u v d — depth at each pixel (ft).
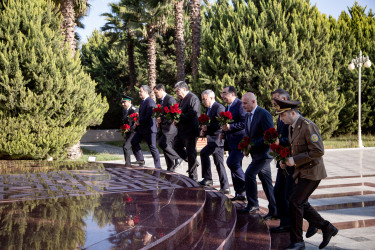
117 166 23.63
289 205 13.88
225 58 54.08
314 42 56.08
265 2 55.62
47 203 12.23
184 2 67.62
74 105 41.42
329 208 19.47
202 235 10.88
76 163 25.66
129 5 73.26
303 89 53.78
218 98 51.29
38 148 38.99
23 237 8.54
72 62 40.88
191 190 14.87
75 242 8.26
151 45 78.07
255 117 16.42
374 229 15.65
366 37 79.66
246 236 12.96
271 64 52.37
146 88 28.60
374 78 72.95
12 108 37.78
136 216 10.66
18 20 37.76
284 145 14.39
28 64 37.32
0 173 19.89
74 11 53.93
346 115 73.41
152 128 28.12
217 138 21.33
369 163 40.73
